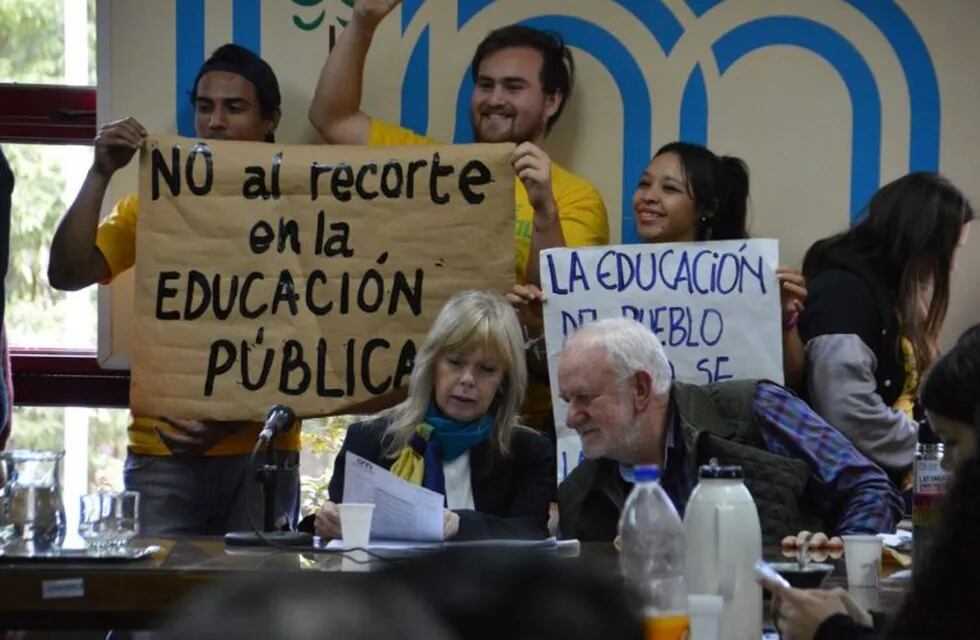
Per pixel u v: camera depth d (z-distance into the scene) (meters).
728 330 5.18
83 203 5.42
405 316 5.33
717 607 2.82
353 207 5.35
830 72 6.07
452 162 5.32
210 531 5.51
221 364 5.34
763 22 6.07
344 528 3.68
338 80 5.83
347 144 5.88
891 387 5.31
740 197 5.53
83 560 3.36
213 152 5.38
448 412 4.38
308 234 5.36
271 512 3.91
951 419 3.15
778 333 5.16
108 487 6.30
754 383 4.48
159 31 6.07
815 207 6.08
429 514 3.81
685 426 4.29
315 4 6.08
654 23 6.08
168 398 5.34
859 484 4.31
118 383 6.27
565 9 6.10
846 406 5.20
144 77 6.08
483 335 4.35
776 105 6.08
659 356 4.28
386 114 6.11
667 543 2.84
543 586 1.09
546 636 1.06
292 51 6.10
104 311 6.04
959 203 5.35
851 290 5.29
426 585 1.07
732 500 3.03
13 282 6.30
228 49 5.73
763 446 4.43
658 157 5.50
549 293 5.20
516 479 4.41
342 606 0.95
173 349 5.35
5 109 6.27
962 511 2.40
